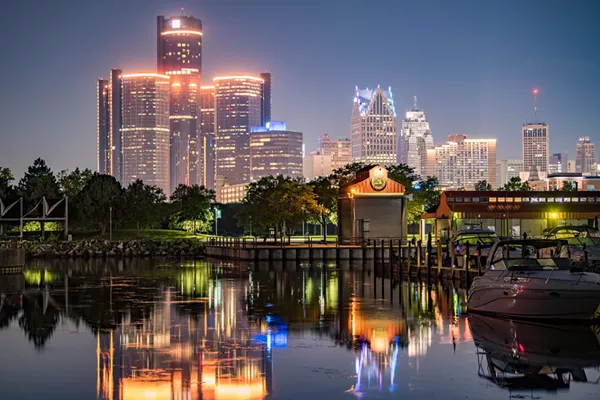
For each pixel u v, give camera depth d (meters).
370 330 34.84
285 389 24.17
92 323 37.41
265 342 31.88
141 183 141.50
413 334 33.66
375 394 23.55
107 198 134.00
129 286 57.12
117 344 31.59
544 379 25.31
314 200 110.94
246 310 42.03
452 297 47.84
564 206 90.44
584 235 58.91
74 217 132.62
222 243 107.50
